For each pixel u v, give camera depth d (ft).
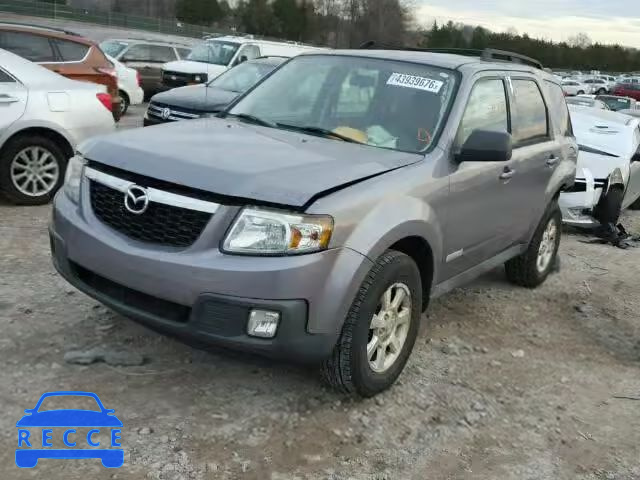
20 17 172.45
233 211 10.59
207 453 10.42
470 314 17.62
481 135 13.30
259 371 13.01
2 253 18.11
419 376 13.69
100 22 186.80
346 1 252.21
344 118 14.57
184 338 10.91
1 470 9.57
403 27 242.58
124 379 12.26
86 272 12.02
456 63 15.31
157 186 11.03
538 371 14.69
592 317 18.48
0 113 22.30
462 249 14.61
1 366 12.21
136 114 56.03
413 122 14.06
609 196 28.19
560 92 20.57
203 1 276.41
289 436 11.10
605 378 14.74
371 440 11.28
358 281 11.09
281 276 10.31
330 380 11.90
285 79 16.26
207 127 14.07
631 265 24.23
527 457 11.39
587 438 12.19
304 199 10.57
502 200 15.83
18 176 23.11
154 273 10.71
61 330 13.82
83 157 12.41
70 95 23.97
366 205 11.30
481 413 12.56
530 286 20.03
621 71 372.58
